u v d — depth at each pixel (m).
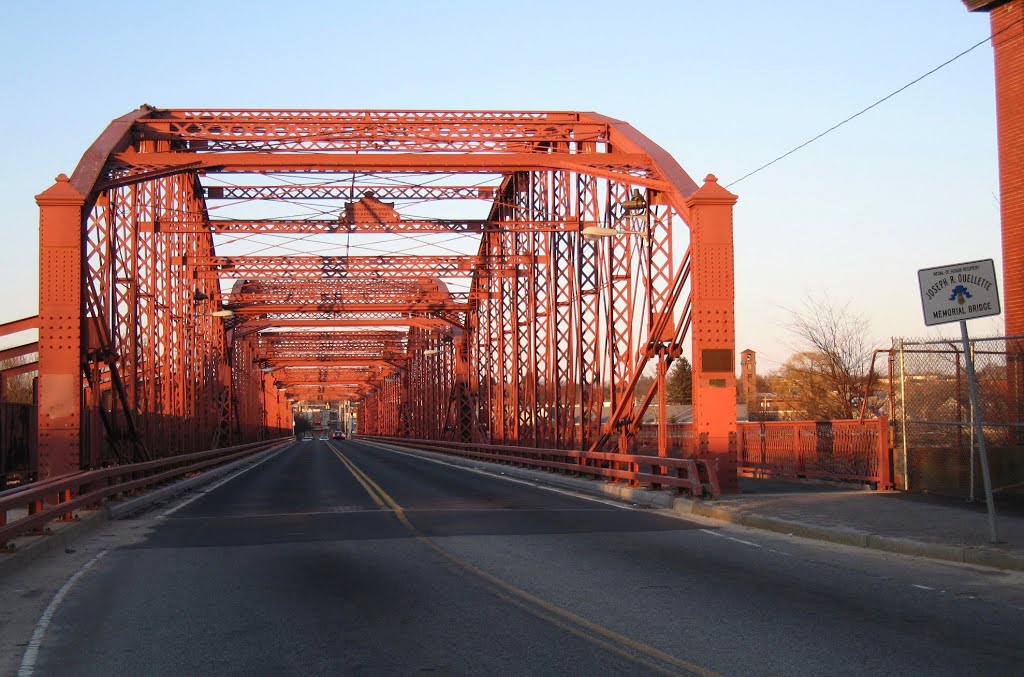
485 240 42.28
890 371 19.58
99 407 20.88
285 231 33.19
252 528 16.33
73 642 7.88
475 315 49.62
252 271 42.69
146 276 28.62
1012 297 20.67
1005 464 16.84
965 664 6.71
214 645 7.70
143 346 27.84
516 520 16.75
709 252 19.75
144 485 22.02
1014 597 9.16
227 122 24.17
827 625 8.00
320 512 18.94
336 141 24.45
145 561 12.50
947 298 12.03
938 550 11.62
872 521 14.24
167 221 30.98
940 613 8.44
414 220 34.44
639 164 23.56
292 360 86.38
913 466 19.03
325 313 54.59
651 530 15.07
